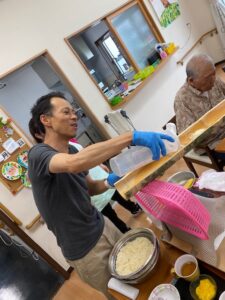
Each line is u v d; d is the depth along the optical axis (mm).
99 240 1278
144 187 903
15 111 2689
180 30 4484
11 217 2424
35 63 2885
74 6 3084
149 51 3975
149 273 1029
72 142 2215
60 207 1171
